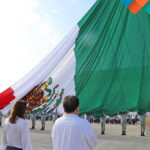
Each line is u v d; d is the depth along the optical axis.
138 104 7.55
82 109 7.95
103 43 8.02
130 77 7.72
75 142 1.98
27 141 2.65
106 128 14.25
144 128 9.59
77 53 8.05
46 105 7.66
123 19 7.96
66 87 7.88
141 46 7.74
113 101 7.79
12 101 7.59
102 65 7.95
